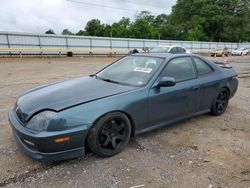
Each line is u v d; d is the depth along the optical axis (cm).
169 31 6625
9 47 2373
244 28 6378
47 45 2623
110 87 323
